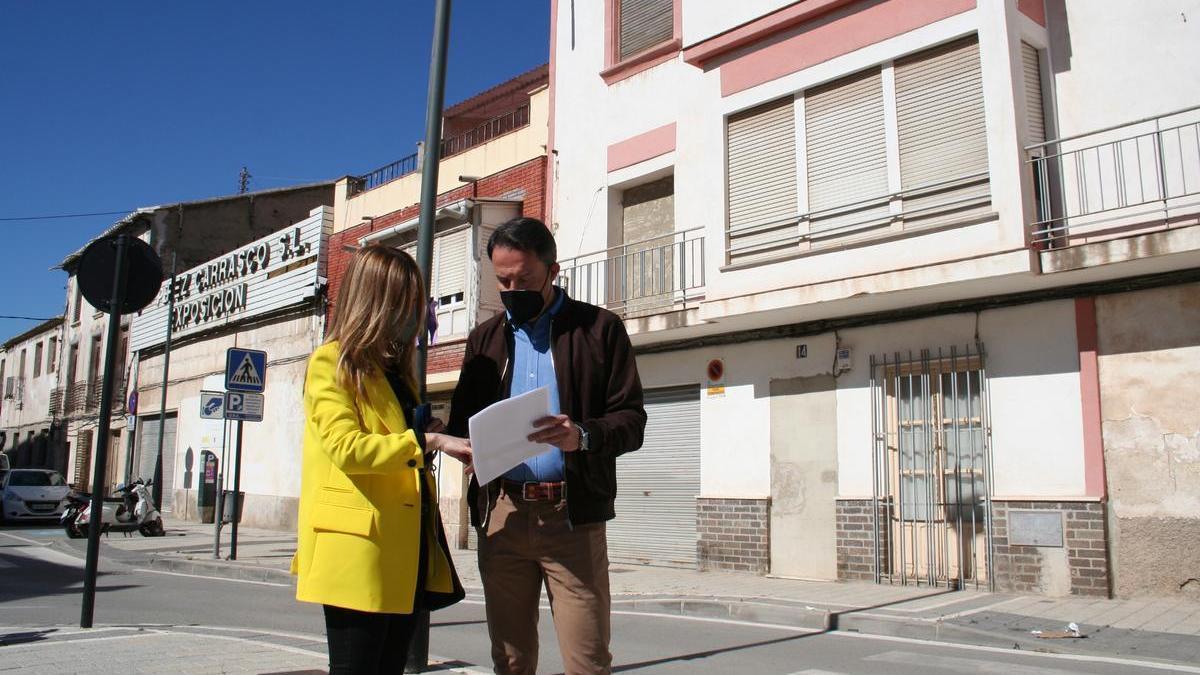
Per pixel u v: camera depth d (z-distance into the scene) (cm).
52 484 2698
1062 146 1065
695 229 1399
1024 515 1025
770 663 681
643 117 1554
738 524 1306
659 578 1245
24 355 4509
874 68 1155
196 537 1998
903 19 1122
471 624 880
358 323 293
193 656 579
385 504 283
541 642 765
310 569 282
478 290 1738
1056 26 1088
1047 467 1020
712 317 1269
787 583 1159
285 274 2439
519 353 342
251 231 3403
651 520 1446
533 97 1794
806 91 1224
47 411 4072
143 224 3306
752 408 1316
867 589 1077
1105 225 1019
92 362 3697
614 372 335
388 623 296
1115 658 691
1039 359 1041
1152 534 946
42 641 635
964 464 1090
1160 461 950
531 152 1781
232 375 1381
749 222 1271
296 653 605
